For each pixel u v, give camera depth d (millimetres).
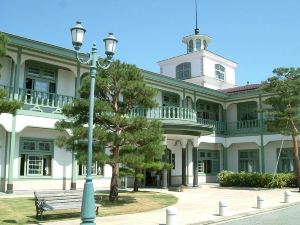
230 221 11547
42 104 18812
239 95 30359
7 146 18031
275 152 28922
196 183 25156
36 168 19344
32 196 15891
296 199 17609
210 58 35688
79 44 10117
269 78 22266
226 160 30703
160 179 24750
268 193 20641
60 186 20078
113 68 14219
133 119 13922
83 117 14148
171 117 23125
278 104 22516
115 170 15133
